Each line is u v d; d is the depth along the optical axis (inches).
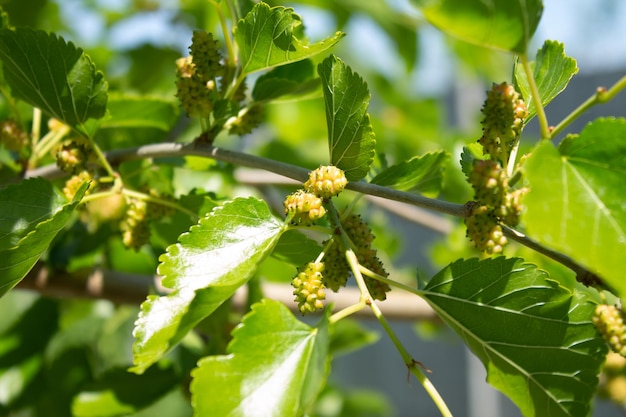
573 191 21.6
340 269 23.2
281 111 46.4
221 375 21.4
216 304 21.7
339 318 22.0
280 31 23.8
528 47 22.0
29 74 24.8
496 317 23.2
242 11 25.7
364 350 67.2
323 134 47.3
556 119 59.6
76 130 25.3
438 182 26.4
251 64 24.5
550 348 23.1
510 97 22.9
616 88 21.9
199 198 25.8
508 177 22.8
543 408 23.3
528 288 23.0
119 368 29.0
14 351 30.8
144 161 29.0
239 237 22.6
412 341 66.3
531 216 21.5
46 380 31.0
